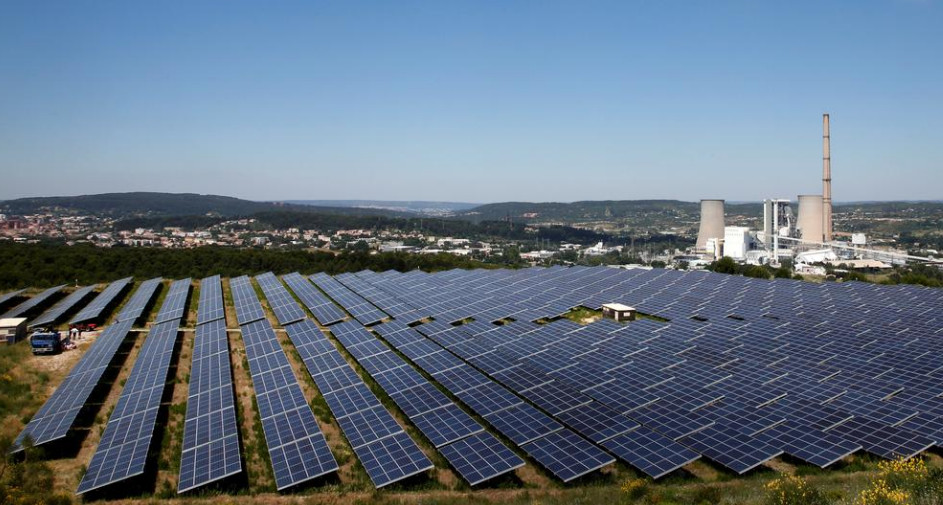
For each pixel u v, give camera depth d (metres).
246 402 46.75
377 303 80.31
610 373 45.88
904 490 24.17
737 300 69.31
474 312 71.19
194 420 40.81
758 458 31.70
